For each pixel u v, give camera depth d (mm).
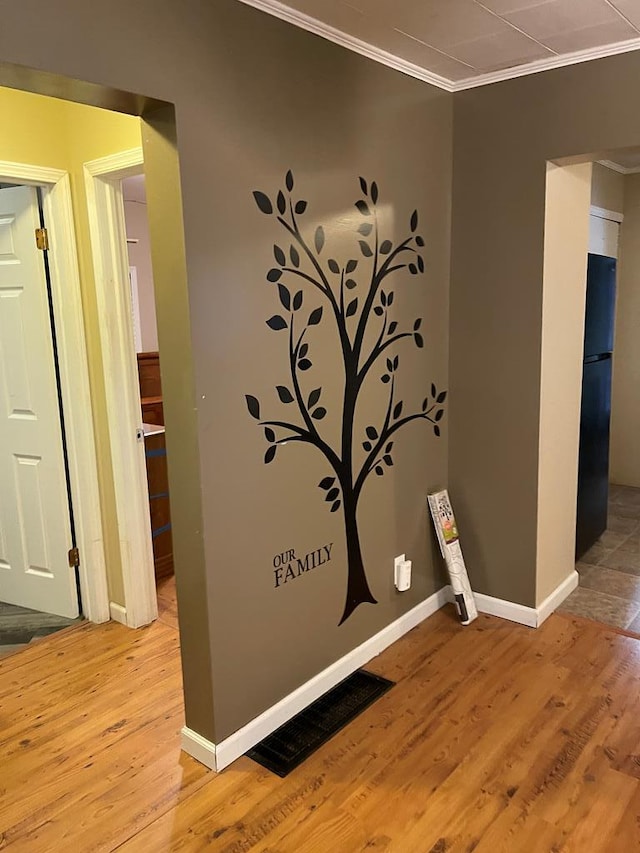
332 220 2398
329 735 2332
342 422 2559
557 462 3115
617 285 5160
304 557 2443
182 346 1972
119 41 1687
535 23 2266
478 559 3203
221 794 2061
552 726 2346
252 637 2260
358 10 2139
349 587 2682
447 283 3059
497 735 2305
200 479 2021
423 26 2275
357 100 2443
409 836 1877
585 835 1861
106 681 2701
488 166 2871
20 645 3002
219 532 2100
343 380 2537
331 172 2371
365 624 2791
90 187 2773
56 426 3072
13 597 3400
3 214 2971
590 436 3779
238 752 2232
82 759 2236
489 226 2910
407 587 2971
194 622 2139
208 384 2014
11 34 1482
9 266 3010
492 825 1907
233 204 2031
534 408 2904
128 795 2066
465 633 3031
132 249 6051
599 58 2518
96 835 1910
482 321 3000
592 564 3785
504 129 2799
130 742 2322
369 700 2531
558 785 2057
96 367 2986
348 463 2611
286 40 2145
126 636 3072
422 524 3098
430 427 3074
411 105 2701
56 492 3131
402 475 2930
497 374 2992
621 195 5012
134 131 2559
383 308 2697
